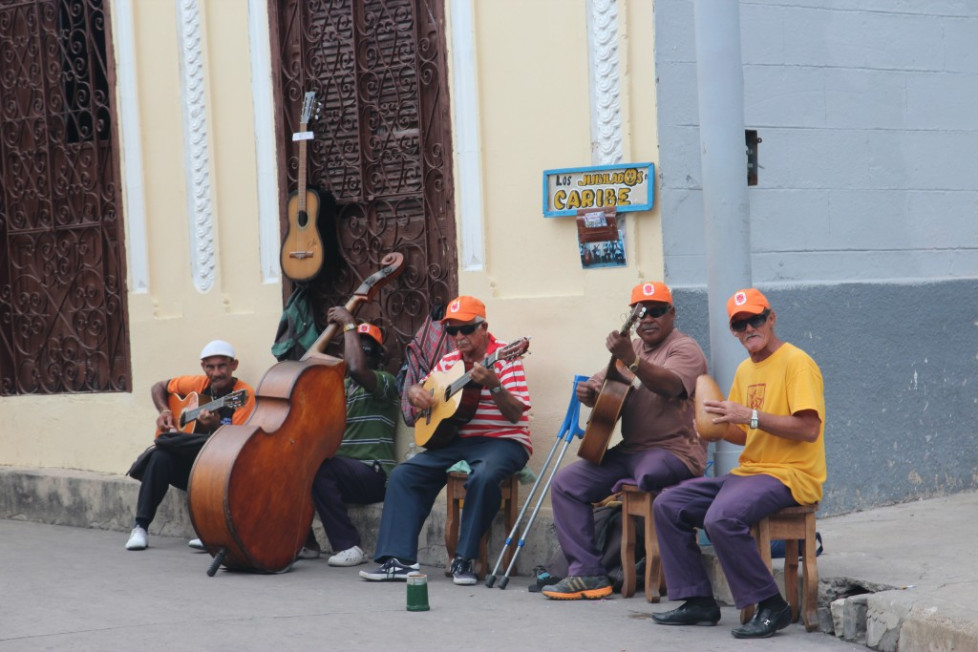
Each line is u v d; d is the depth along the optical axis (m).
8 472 13.24
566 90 10.10
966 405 10.85
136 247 12.58
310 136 11.22
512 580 9.71
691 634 7.77
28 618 8.34
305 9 11.59
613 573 9.08
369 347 10.80
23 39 13.38
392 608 8.59
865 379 10.33
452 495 9.68
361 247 11.35
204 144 12.10
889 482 10.43
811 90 10.30
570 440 9.34
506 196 10.41
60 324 13.33
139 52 12.47
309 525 10.16
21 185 13.48
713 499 8.00
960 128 10.91
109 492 12.39
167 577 9.82
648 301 8.82
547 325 10.17
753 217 10.09
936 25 10.80
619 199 9.83
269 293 11.72
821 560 8.40
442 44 10.73
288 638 7.75
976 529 9.35
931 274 10.81
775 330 9.93
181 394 11.69
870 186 10.54
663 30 9.73
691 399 8.79
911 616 7.17
